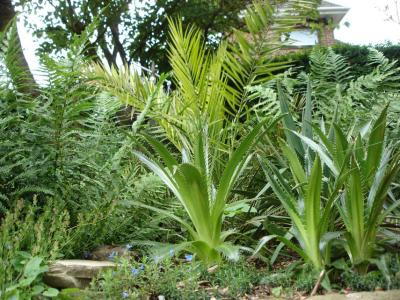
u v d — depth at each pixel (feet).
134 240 9.47
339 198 8.50
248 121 11.94
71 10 33.91
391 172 7.57
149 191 10.30
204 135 10.01
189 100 11.84
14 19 9.20
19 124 9.02
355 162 7.48
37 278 7.32
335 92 12.53
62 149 9.03
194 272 7.69
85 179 9.27
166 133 12.27
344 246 7.94
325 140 8.29
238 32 12.14
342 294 7.13
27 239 7.92
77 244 8.80
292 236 8.52
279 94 10.08
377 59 12.90
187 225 8.71
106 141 9.99
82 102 9.18
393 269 7.54
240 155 8.24
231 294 7.45
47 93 9.00
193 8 32.89
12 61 9.11
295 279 7.92
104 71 12.22
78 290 7.25
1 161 8.66
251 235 9.79
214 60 12.39
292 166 8.55
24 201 8.82
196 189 8.20
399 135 10.59
